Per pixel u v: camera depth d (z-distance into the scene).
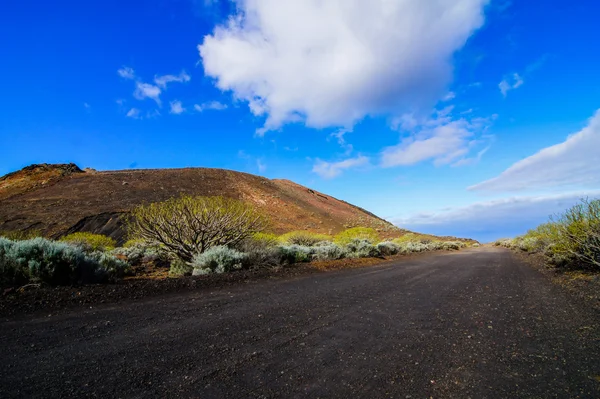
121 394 2.33
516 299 5.98
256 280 8.18
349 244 17.95
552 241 11.42
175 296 6.10
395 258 17.22
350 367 2.87
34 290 5.63
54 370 2.75
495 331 3.99
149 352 3.21
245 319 4.52
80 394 2.32
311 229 52.22
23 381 2.52
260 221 12.18
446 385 2.52
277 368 2.83
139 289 6.32
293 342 3.55
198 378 2.61
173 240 10.66
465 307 5.37
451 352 3.26
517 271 10.45
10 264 5.90
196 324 4.24
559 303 5.47
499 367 2.88
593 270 8.34
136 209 10.68
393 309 5.21
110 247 19.44
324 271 10.57
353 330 4.03
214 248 10.03
